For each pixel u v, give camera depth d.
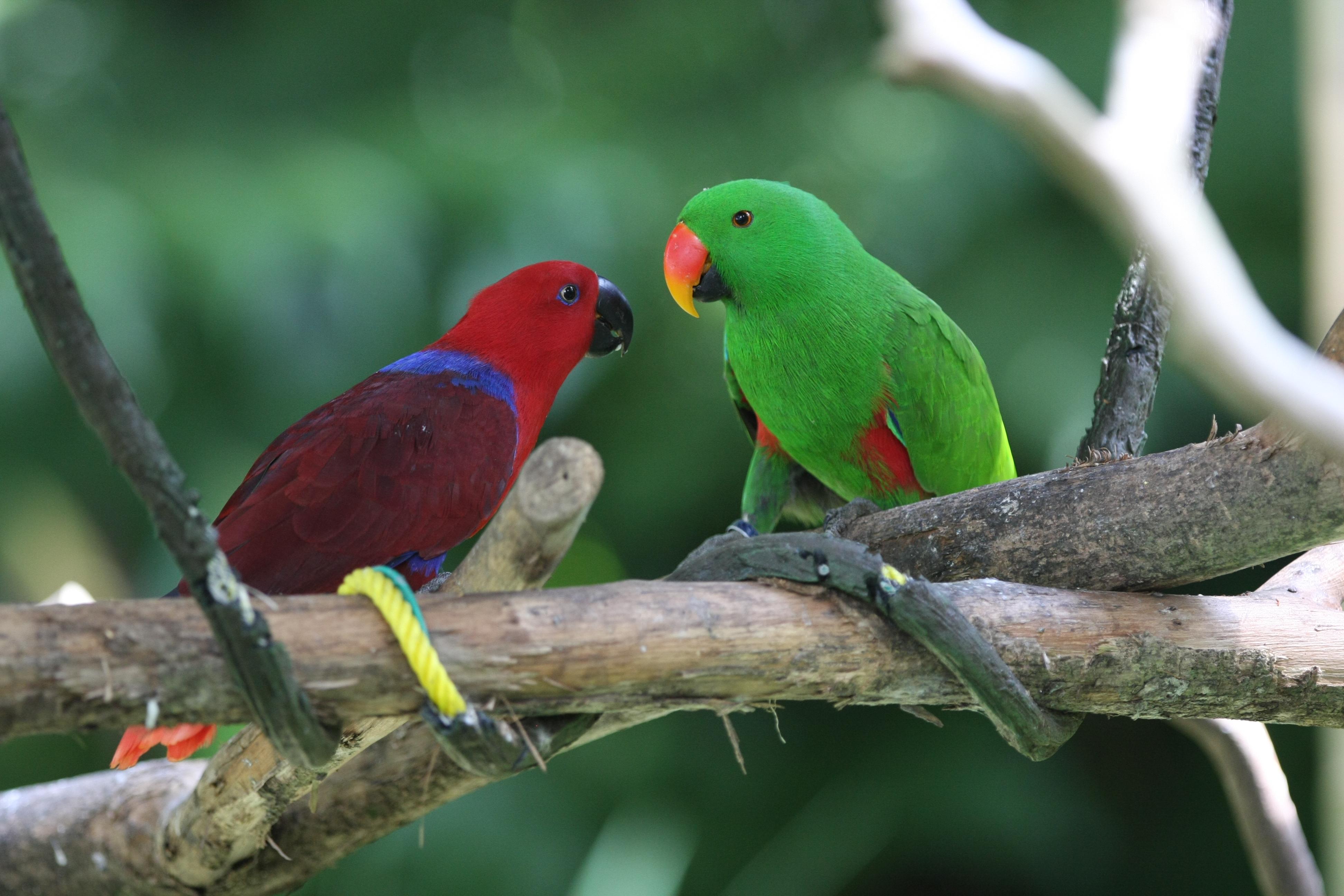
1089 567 4.28
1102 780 14.85
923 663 3.89
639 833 13.46
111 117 14.78
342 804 5.18
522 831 13.14
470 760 3.40
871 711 14.45
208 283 12.12
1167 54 3.21
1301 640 4.17
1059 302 13.30
